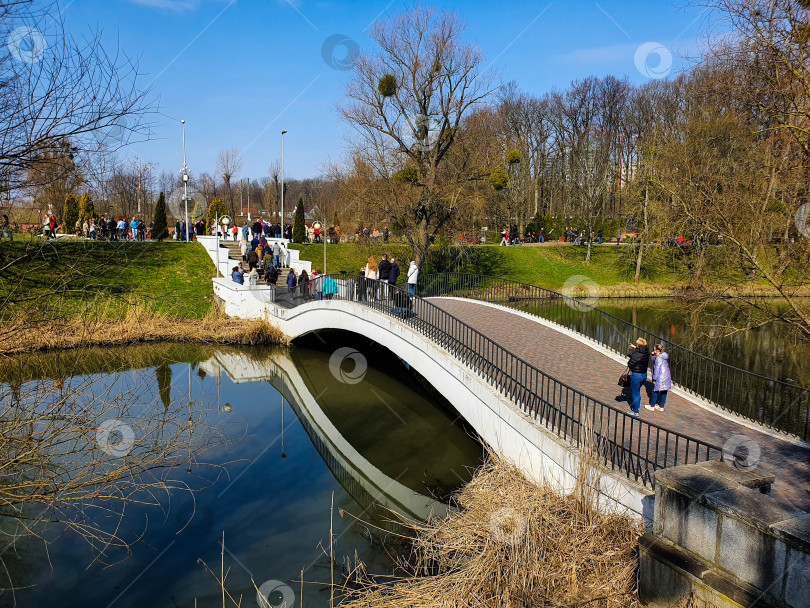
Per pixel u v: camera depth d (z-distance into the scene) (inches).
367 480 437.1
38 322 313.3
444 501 398.9
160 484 380.5
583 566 257.4
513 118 2100.1
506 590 245.4
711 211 521.3
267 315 941.8
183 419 537.3
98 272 352.5
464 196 1096.2
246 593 293.3
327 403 641.6
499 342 595.8
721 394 636.7
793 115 406.0
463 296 1048.2
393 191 1105.4
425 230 1117.1
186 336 839.7
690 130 747.4
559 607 232.4
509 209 1726.1
